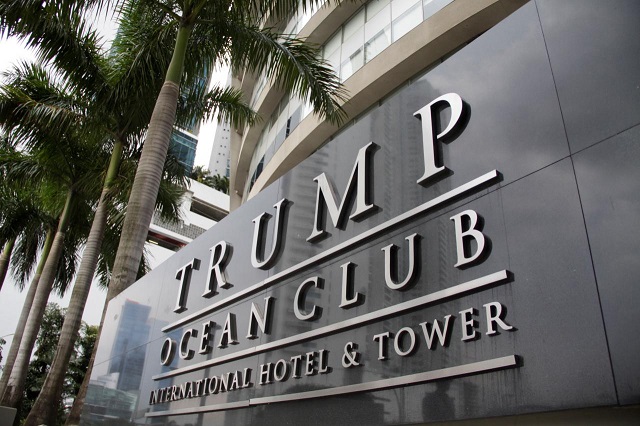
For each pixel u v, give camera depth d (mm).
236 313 5973
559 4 3451
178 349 6852
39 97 12852
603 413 2660
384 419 3660
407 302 3789
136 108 11461
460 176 3744
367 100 12414
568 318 2783
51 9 8469
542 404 2760
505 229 3301
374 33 12867
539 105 3359
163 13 10141
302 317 4844
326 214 5066
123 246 8695
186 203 40719
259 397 5035
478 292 3330
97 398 8430
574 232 2906
